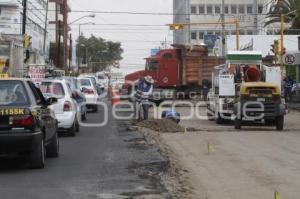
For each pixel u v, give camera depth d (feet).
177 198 38.65
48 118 53.72
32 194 39.96
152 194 39.83
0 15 225.76
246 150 63.67
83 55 505.66
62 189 41.63
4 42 147.13
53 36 383.65
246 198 39.17
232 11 394.73
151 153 60.64
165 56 181.16
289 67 199.00
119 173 48.29
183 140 73.97
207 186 43.32
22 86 50.03
